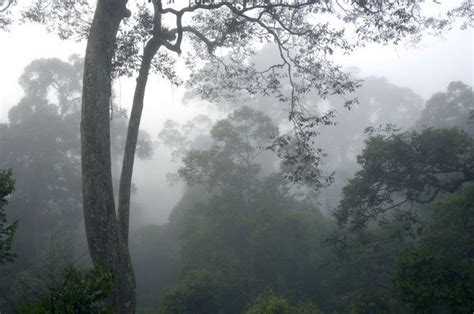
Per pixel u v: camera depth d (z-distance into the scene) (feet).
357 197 44.16
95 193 20.85
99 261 20.02
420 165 42.47
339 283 62.49
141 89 26.61
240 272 66.23
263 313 50.21
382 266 53.93
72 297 13.12
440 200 48.39
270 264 67.97
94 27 24.71
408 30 35.19
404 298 36.68
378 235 56.13
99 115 22.36
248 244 69.15
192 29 34.76
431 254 37.24
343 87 37.99
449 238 44.45
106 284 13.97
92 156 21.42
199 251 70.23
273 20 38.52
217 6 30.78
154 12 28.99
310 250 69.15
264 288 64.95
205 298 61.05
